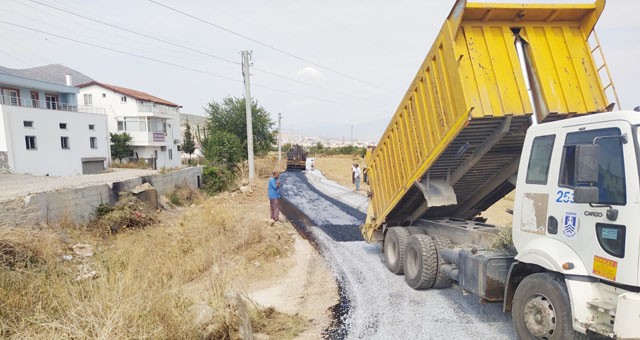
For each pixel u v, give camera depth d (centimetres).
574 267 357
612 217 326
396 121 700
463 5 470
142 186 1302
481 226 655
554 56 506
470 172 629
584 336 354
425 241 632
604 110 494
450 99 522
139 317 368
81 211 958
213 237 881
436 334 482
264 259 798
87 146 3117
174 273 608
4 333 350
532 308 396
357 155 5941
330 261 823
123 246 792
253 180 2348
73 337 337
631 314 306
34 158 2577
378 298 611
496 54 502
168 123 4816
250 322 467
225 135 3183
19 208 747
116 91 4206
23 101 2909
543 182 408
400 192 701
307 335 486
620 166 326
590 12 507
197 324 386
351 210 1488
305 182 2573
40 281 446
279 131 4950
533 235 419
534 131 430
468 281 516
